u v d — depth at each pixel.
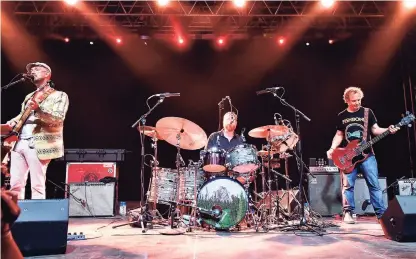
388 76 8.02
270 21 7.67
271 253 2.77
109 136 8.53
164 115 8.64
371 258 2.58
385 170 8.03
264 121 8.58
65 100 3.49
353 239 3.33
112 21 7.44
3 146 3.28
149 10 7.29
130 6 7.29
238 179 4.33
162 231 3.90
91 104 8.48
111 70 8.50
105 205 5.66
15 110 7.79
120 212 5.96
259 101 8.60
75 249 2.96
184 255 2.73
